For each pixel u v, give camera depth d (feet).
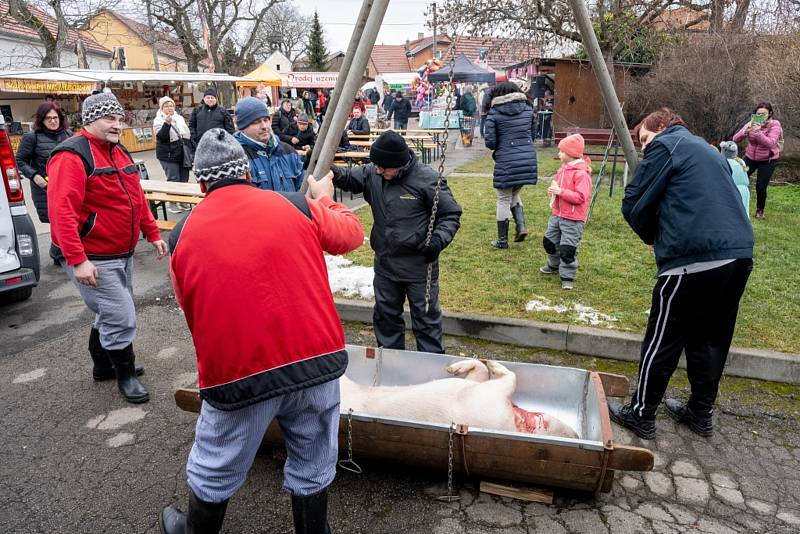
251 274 6.61
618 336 14.64
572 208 17.65
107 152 12.23
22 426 12.10
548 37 52.19
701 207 10.11
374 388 10.85
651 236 11.33
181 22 113.91
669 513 9.46
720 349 11.13
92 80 56.70
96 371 13.84
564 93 60.80
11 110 67.00
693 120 39.60
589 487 9.16
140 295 19.67
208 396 6.84
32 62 98.73
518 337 15.47
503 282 18.97
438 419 9.93
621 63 53.78
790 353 13.75
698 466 10.69
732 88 37.83
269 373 6.66
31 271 17.70
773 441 11.46
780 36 37.63
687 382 13.69
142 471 10.61
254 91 108.47
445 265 20.76
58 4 74.43
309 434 7.49
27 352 15.60
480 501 9.72
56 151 11.60
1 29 88.38
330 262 21.29
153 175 47.60
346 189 12.73
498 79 71.77
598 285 18.65
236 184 7.13
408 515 9.41
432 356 11.79
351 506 9.61
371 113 94.32
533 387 11.55
